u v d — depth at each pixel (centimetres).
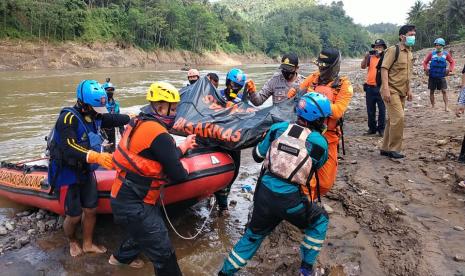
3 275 413
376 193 559
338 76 455
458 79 1750
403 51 670
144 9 6800
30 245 475
